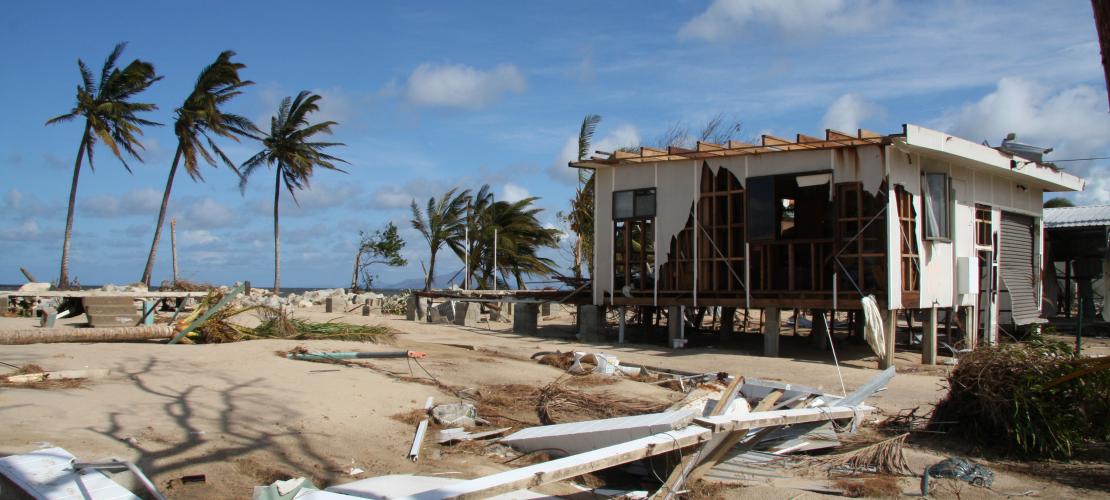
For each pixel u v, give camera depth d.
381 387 9.64
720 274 16.38
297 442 7.02
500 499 5.65
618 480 6.64
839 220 14.53
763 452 7.49
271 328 14.54
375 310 28.09
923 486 6.36
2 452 5.70
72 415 7.03
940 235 15.47
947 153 14.81
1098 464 7.21
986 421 7.82
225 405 8.02
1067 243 24.78
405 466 6.71
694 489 6.22
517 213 41.09
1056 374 7.52
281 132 36.16
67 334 12.41
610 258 17.53
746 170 15.56
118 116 29.09
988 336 17.48
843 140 13.88
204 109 31.03
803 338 19.20
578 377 11.16
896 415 9.09
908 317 17.95
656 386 10.79
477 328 21.09
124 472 5.32
